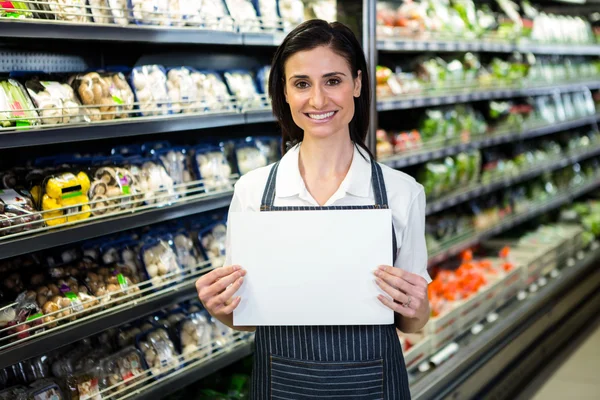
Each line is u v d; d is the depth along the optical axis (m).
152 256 2.41
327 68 1.49
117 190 2.20
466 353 3.31
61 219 1.99
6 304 1.92
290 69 1.53
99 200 2.08
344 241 1.52
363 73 1.65
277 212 1.53
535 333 4.05
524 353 3.90
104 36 1.99
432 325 3.22
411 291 1.50
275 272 1.54
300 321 1.54
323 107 1.51
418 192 1.66
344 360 1.59
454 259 4.29
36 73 2.10
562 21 5.41
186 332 2.48
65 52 2.44
